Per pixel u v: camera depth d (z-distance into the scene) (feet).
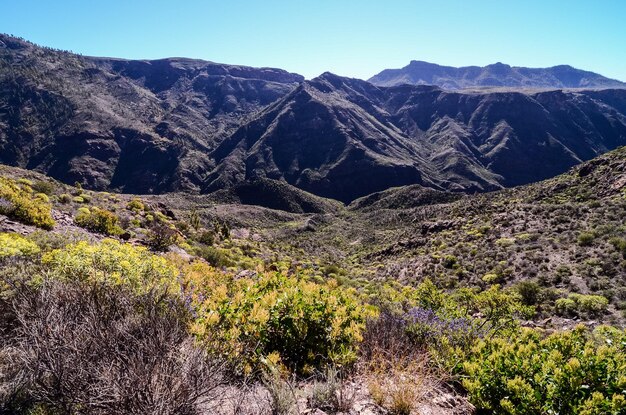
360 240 219.00
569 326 38.32
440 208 232.94
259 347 10.66
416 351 12.82
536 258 68.69
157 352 7.86
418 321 15.42
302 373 10.77
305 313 11.77
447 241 107.65
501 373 10.55
